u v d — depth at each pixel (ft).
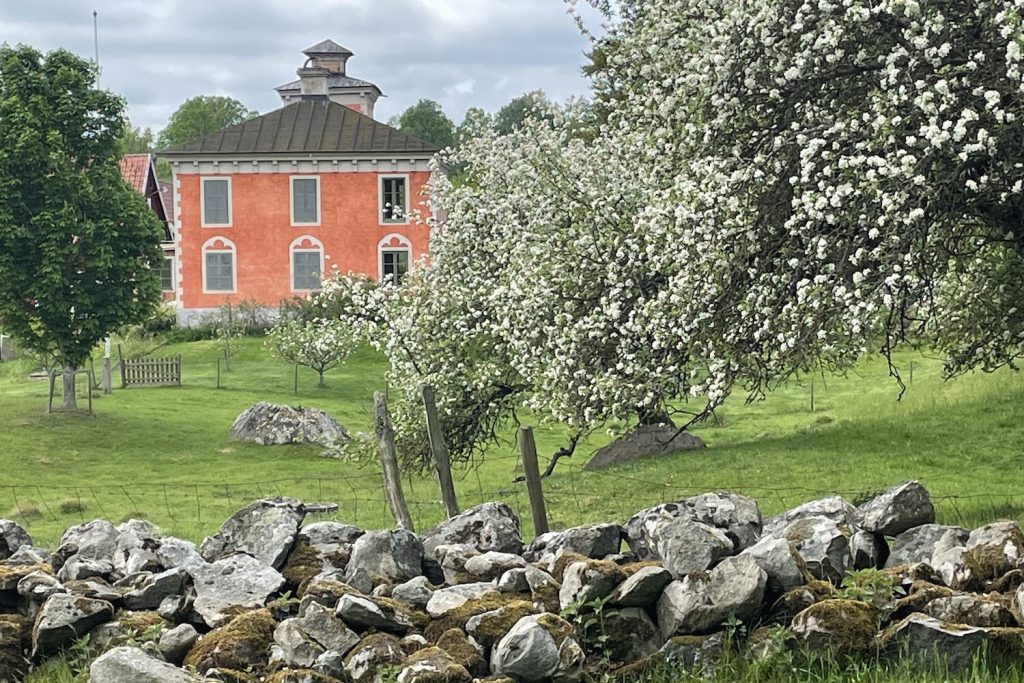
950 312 66.23
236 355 183.52
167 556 30.73
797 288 44.75
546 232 62.39
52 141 129.18
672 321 48.78
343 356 157.28
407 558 29.45
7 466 98.84
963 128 40.24
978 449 72.64
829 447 76.89
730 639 24.63
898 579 25.57
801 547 26.99
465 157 74.95
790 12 47.78
